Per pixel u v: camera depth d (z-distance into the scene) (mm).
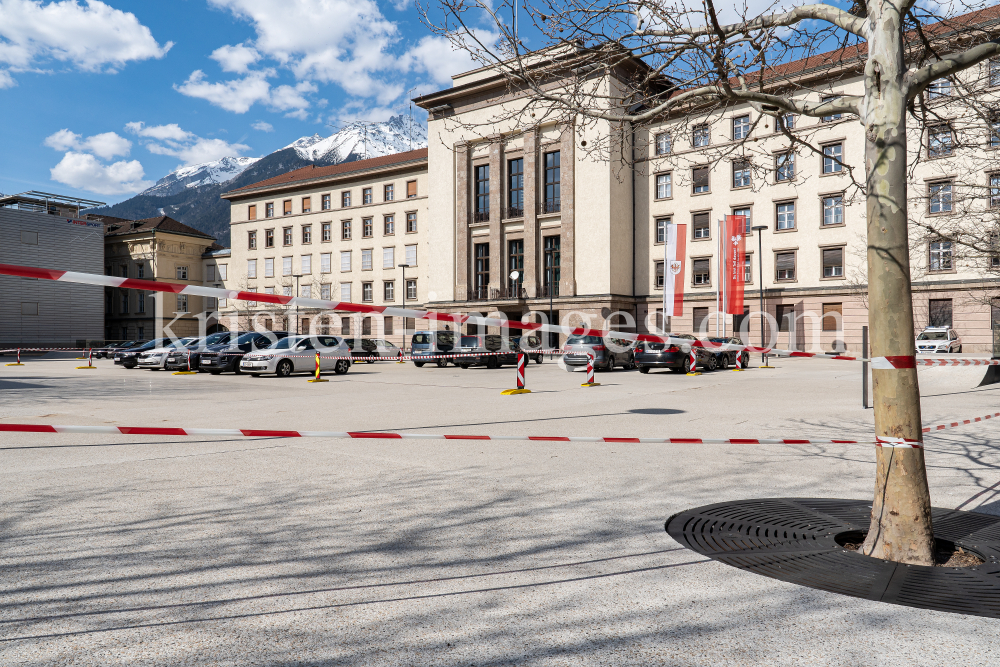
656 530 4277
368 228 54750
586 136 38188
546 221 41375
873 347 3859
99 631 2760
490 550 3861
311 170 62531
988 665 2469
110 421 9867
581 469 6289
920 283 32938
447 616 2922
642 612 2969
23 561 3646
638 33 5398
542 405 12148
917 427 3732
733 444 7797
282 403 12797
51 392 15430
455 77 44906
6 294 53531
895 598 3131
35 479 5812
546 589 3246
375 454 7129
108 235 69562
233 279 62656
